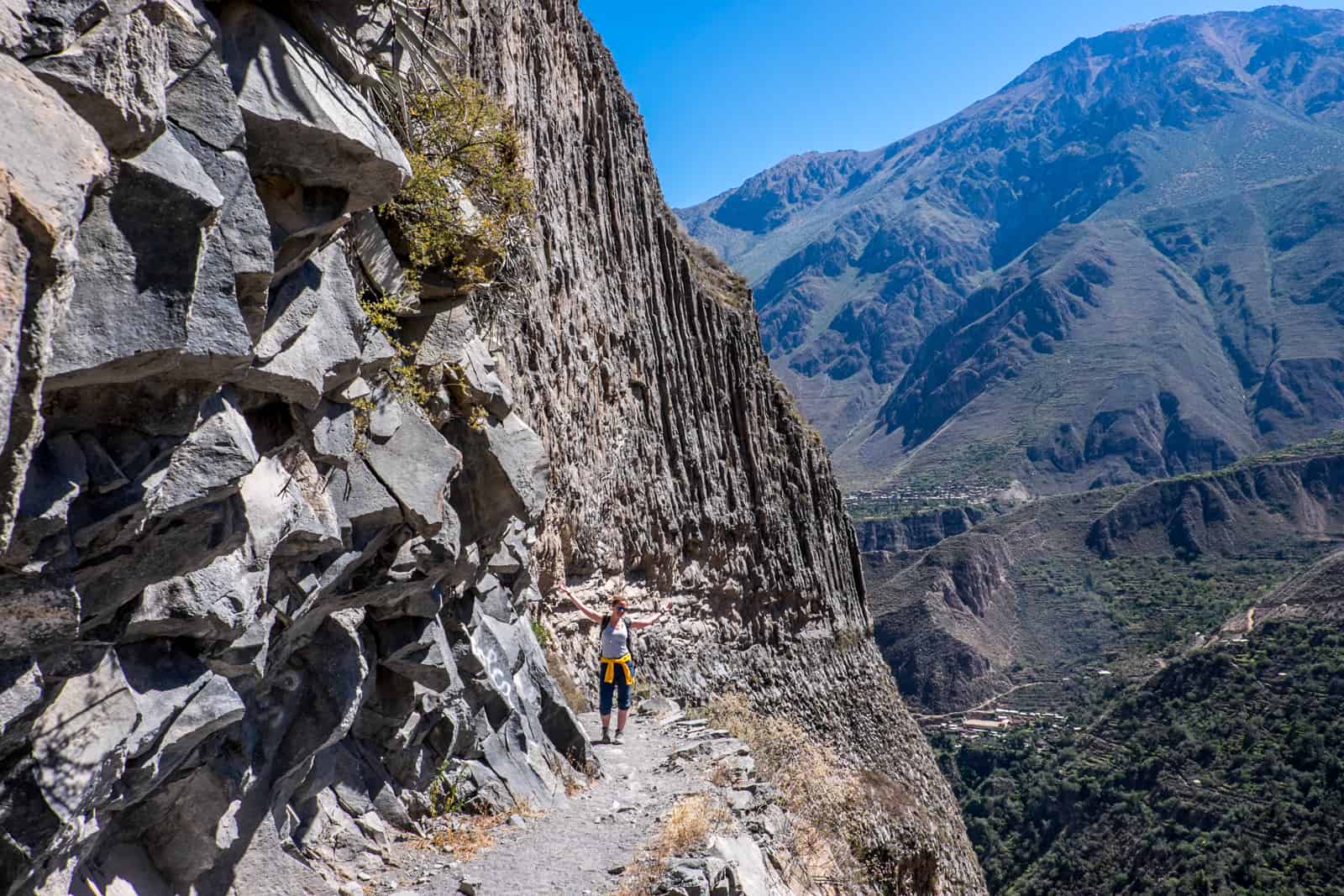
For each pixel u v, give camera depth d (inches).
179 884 195.2
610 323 964.6
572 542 756.0
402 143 260.1
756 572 1259.8
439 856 276.7
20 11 116.2
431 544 265.0
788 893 351.6
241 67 167.3
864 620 1668.3
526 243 652.7
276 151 174.7
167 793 187.0
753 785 436.8
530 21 852.0
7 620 124.6
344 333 212.4
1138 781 3472.0
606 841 305.0
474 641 346.0
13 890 134.9
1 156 102.8
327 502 219.5
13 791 132.6
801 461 1521.9
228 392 171.9
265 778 222.2
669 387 1120.8
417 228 270.1
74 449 132.4
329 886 230.5
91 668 148.6
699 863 277.4
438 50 266.4
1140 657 5920.3
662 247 1216.8
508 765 343.9
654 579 985.5
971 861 1701.5
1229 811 2987.2
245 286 162.2
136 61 128.5
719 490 1203.2
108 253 128.3
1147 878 2979.8
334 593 237.5
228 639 180.7
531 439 351.6
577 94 1000.9
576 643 725.3
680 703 919.7
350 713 243.0
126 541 146.5
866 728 1496.1
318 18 192.4
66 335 122.6
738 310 1498.5
